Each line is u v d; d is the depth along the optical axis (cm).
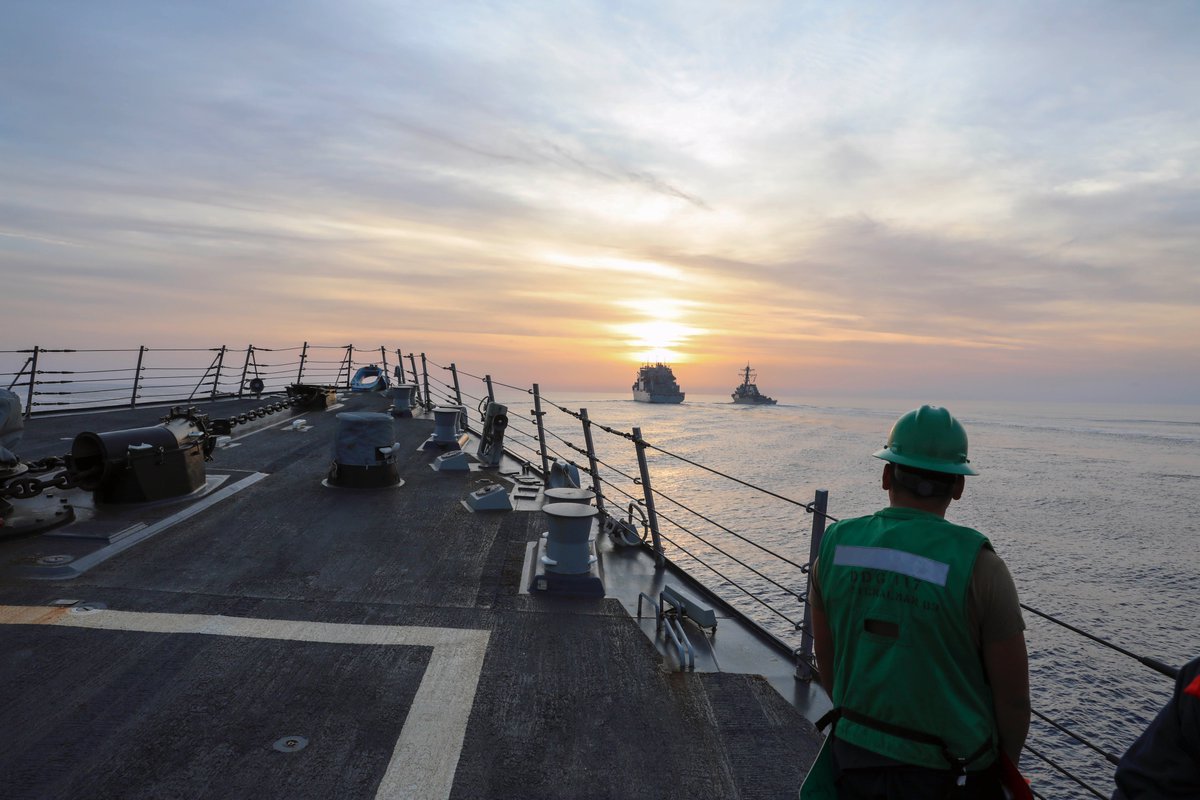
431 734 360
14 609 488
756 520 12662
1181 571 9975
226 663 427
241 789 311
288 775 322
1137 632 7550
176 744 343
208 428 897
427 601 539
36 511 673
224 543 659
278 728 361
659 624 502
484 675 425
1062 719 5547
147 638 455
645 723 377
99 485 726
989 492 16862
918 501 198
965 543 183
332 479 895
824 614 213
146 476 748
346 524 739
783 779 332
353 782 320
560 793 317
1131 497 16650
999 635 176
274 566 603
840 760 192
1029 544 11531
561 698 401
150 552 622
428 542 688
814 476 17712
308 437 1284
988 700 186
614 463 19375
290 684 406
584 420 800
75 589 529
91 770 321
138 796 304
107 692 388
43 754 330
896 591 185
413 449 1233
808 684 428
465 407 1549
